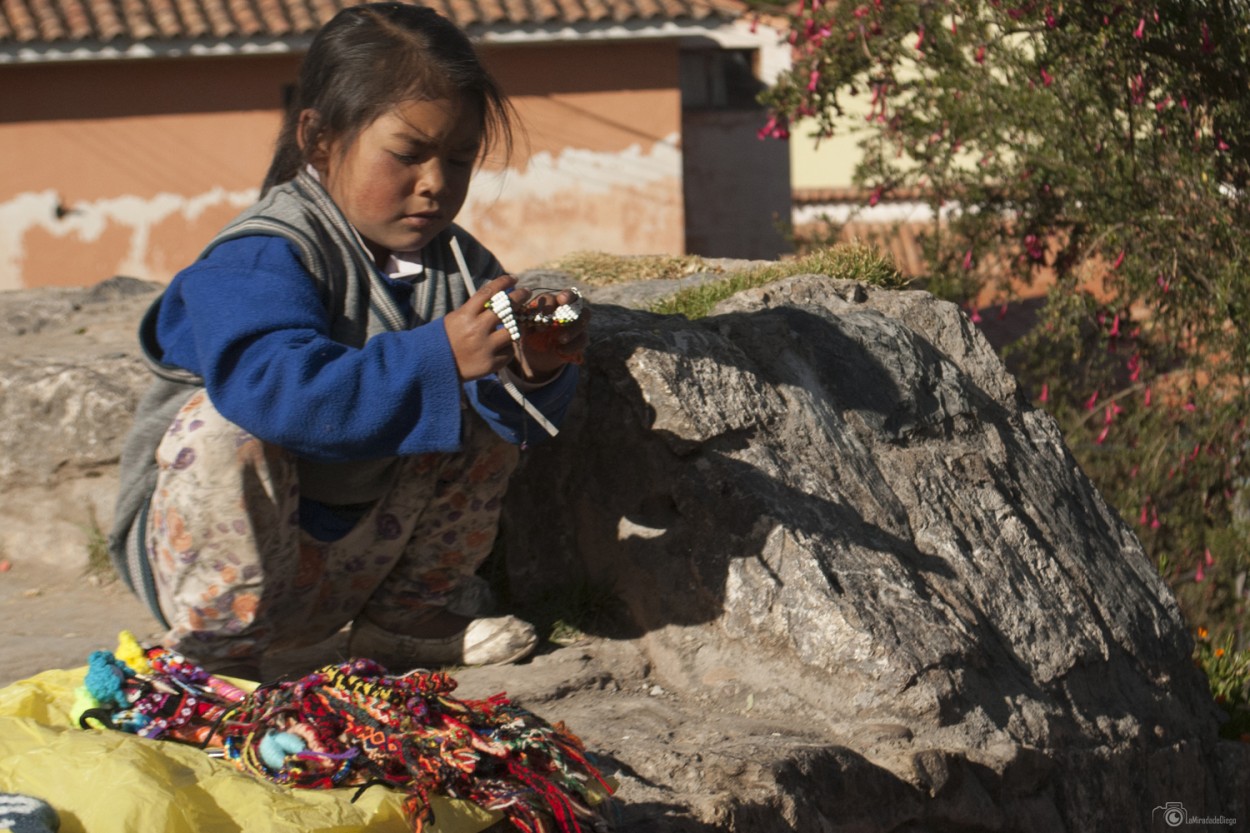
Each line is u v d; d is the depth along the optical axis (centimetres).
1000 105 805
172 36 1581
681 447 342
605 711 307
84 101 1648
